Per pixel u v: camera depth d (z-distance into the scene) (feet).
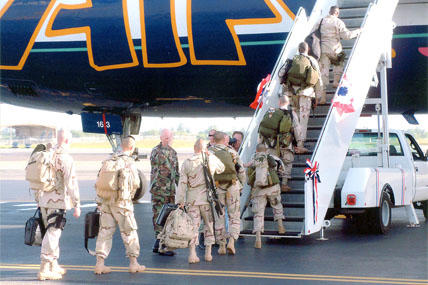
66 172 22.21
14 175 103.60
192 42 46.55
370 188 31.68
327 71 33.81
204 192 25.02
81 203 56.85
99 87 49.70
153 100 50.72
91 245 30.96
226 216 29.86
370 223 32.81
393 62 44.42
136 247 23.30
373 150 37.17
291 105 32.37
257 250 28.12
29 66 49.90
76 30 48.44
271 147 29.66
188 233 24.38
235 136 33.50
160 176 28.14
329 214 33.40
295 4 45.21
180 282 21.38
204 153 25.02
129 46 47.62
